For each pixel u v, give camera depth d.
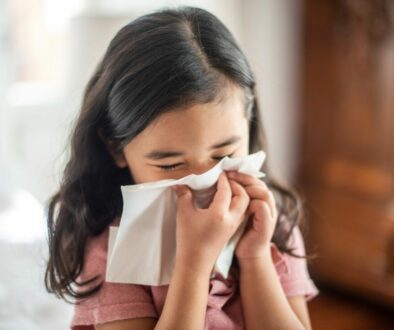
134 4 2.03
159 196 0.95
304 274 1.08
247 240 0.99
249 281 1.00
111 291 0.98
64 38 2.23
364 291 2.11
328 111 2.11
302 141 2.22
